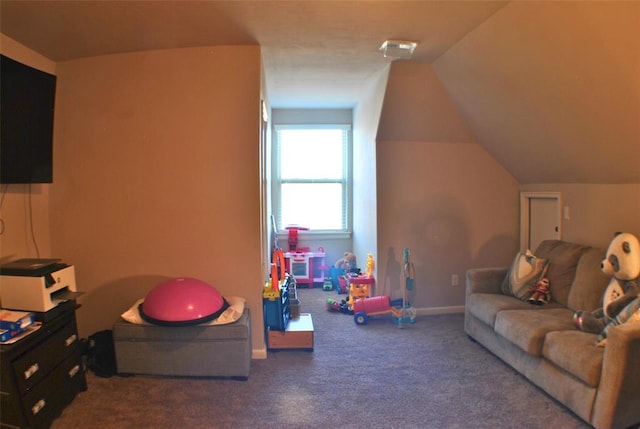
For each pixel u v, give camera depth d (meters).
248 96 2.85
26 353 1.97
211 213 2.90
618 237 2.36
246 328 2.58
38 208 2.81
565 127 2.77
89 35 2.51
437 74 3.33
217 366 2.60
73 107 2.88
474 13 2.33
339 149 5.24
